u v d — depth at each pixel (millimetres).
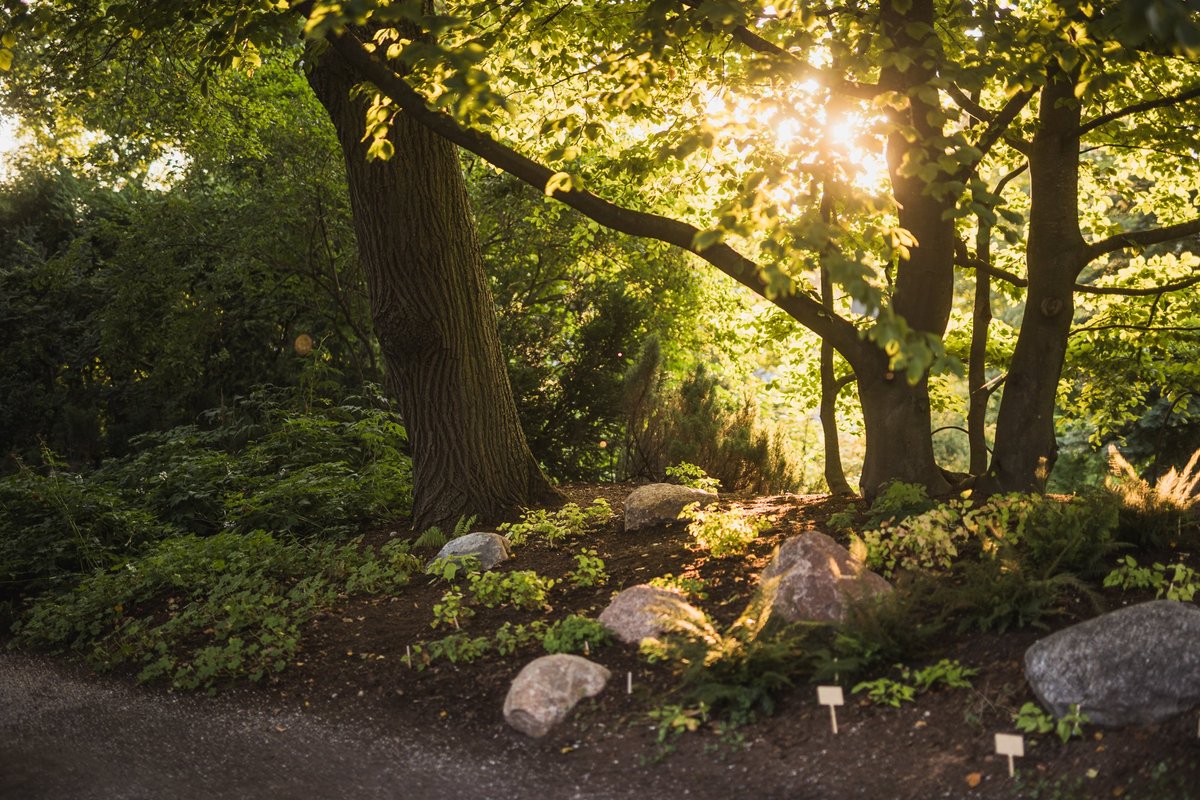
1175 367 10430
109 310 16297
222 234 15219
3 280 19391
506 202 14820
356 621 7152
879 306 4461
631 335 13695
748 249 14438
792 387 12391
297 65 15227
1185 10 2934
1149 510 5809
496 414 9391
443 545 8664
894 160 6863
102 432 18719
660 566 7117
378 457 11602
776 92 6453
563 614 6574
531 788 4605
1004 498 6500
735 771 4500
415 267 8938
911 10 6520
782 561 5926
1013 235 5191
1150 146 8945
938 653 5133
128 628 7629
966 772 4180
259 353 17578
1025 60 6051
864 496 7379
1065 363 10273
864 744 4527
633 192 12898
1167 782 3807
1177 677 4207
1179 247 16531
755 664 5109
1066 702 4336
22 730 5988
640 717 5098
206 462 11148
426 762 5008
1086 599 5277
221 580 8039
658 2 5730
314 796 4711
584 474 14008
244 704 6082
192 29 8812
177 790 4879
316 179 14219
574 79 9305
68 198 21594
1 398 18812
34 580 9125
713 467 11625
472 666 6000
